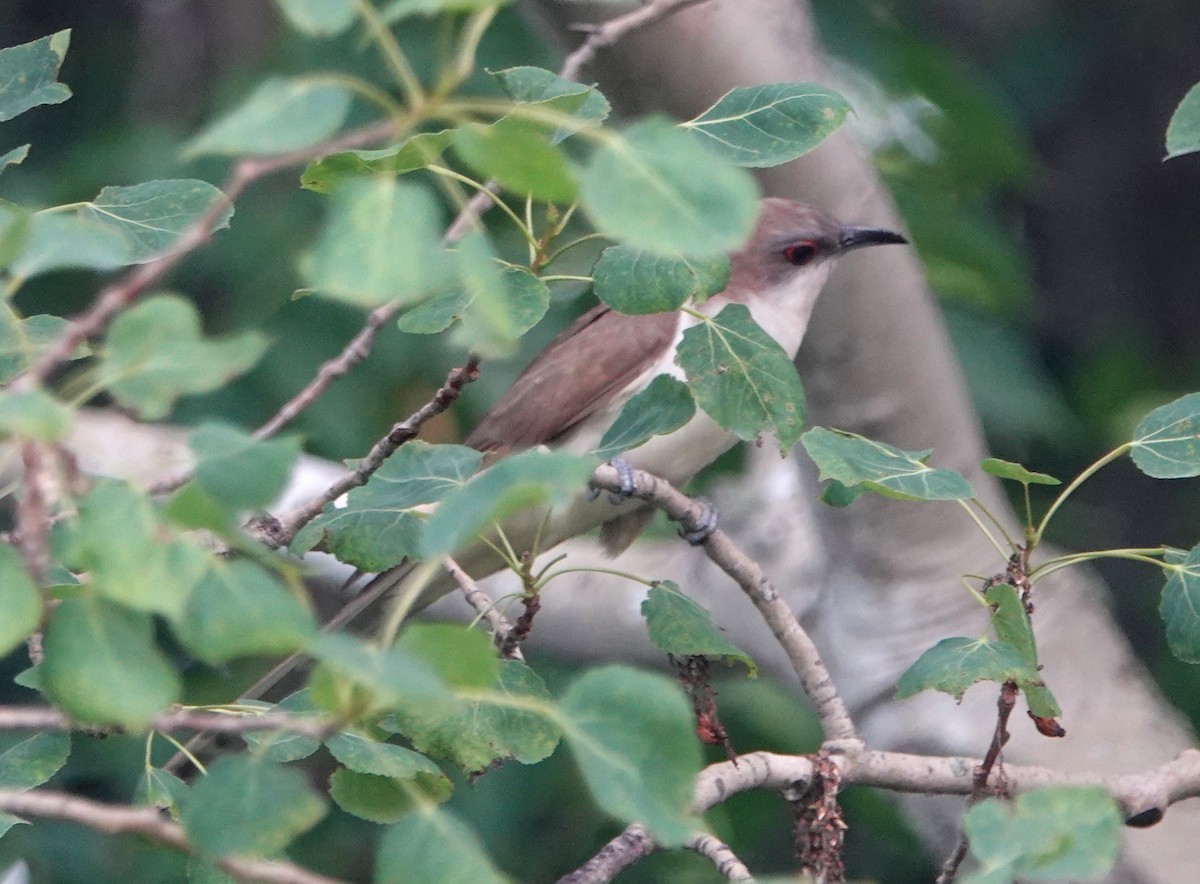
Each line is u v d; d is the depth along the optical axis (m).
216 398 11.98
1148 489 15.20
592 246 11.23
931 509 10.88
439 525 3.95
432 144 5.54
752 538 11.75
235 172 4.32
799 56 9.67
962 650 6.10
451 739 5.95
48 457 4.04
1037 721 6.38
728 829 11.91
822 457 6.09
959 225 13.06
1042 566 6.32
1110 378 15.52
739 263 10.01
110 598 3.97
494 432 10.02
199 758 6.48
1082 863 4.13
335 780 5.85
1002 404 12.97
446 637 3.94
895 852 12.89
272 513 8.40
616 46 9.12
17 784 5.77
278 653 4.06
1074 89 16.30
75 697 3.95
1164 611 6.32
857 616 11.24
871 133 13.31
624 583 11.84
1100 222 16.75
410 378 12.32
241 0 14.23
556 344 10.27
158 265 4.09
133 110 14.34
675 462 9.44
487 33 11.77
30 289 13.01
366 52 11.64
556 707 4.09
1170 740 10.63
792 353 10.16
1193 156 16.56
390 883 4.08
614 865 6.32
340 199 3.69
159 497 5.08
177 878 11.28
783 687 12.09
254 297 12.02
